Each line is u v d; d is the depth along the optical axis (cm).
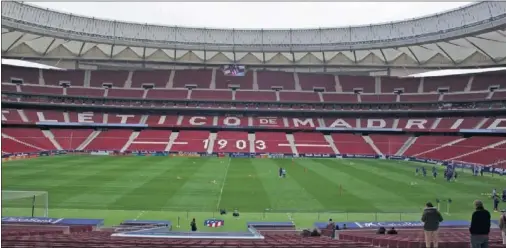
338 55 8750
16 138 7281
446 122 8206
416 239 1490
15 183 4091
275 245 1184
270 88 9538
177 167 5691
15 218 2473
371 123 8738
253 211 3156
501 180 4900
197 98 9094
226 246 1120
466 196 3834
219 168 5675
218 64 9238
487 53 7219
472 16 6325
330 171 5544
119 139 8019
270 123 8875
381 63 8756
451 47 7325
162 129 8612
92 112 8825
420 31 7206
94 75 9356
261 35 8675
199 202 3428
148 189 3941
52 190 3775
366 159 7431
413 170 5769
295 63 9106
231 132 8569
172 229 2564
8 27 6456
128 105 8888
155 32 8356
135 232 2045
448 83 8956
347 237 1830
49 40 7662
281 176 4919
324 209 3247
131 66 9712
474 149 6844
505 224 1164
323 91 9475
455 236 1608
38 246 965
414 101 8762
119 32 7994
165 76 9644
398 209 3259
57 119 8275
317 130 8688
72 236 1524
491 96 8081
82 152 7544
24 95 8350
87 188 3919
